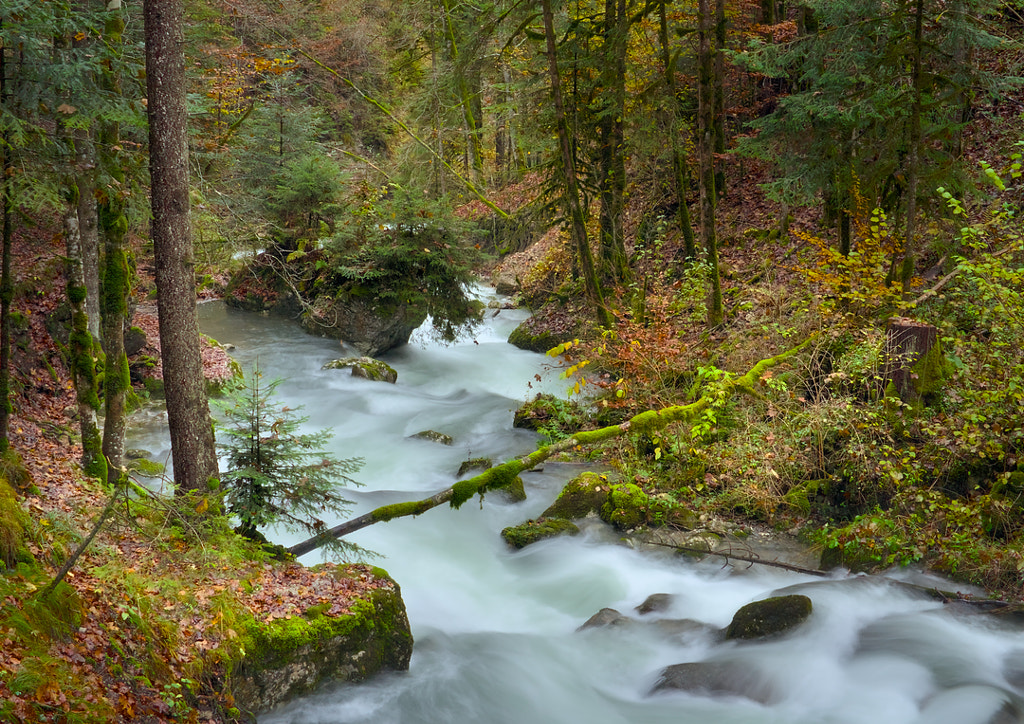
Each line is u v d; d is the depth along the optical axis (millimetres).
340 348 20125
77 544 6902
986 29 13531
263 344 20141
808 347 12211
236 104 19109
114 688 5508
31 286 13195
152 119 7473
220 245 14898
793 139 14320
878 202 14102
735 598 9133
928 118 13109
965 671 7195
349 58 32688
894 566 9297
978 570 8820
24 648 5203
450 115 24750
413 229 19594
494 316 25062
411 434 14914
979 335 11492
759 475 10875
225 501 8078
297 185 20781
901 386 10602
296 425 8195
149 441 12750
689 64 19203
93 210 9773
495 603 9383
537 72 18625
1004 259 10844
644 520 10891
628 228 22953
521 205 22766
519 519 11352
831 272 12898
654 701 7414
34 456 8992
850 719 6824
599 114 17578
